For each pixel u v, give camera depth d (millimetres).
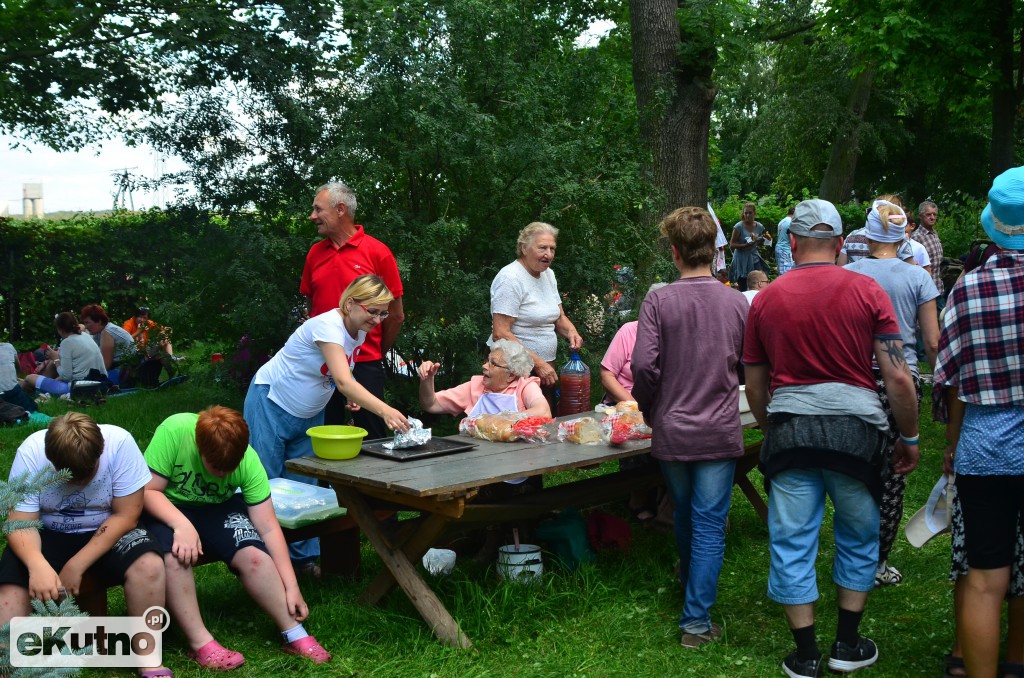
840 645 3414
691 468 3709
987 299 2953
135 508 3400
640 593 4180
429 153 7098
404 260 6777
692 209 3754
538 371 5367
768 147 24500
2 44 8984
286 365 4383
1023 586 3080
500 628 3715
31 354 11391
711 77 10875
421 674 3387
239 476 3697
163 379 11094
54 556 3305
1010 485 2959
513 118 7562
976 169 27562
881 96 24781
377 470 3756
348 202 5180
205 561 3631
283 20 7742
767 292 3410
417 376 7383
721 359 3621
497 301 5551
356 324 4234
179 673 3365
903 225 4137
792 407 3277
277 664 3436
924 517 3682
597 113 8570
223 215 7559
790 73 23656
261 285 6914
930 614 3941
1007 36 12336
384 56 7043
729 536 5031
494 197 7473
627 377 5062
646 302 3744
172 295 7641
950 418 3168
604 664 3498
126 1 8672
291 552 4422
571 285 7648
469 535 4863
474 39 7590
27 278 13352
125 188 7488
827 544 4902
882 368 3238
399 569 3771
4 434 7500
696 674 3430
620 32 12594
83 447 3207
